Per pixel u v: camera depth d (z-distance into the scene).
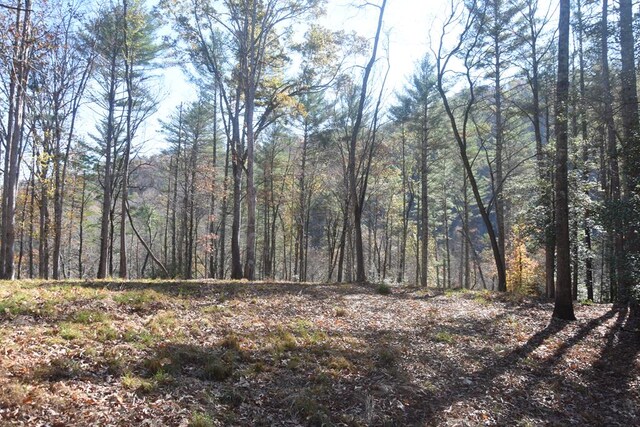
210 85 23.52
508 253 30.17
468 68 18.17
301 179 33.75
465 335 10.02
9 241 13.98
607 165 18.25
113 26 19.75
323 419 5.24
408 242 44.56
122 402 4.86
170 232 47.50
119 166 26.80
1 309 7.33
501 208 23.05
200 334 7.71
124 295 9.45
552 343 9.89
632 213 9.95
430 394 6.55
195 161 31.36
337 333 8.93
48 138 20.14
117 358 5.96
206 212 37.75
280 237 49.09
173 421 4.66
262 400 5.60
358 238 19.47
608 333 10.77
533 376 7.95
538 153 17.39
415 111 28.53
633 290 10.36
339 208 38.00
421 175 29.95
